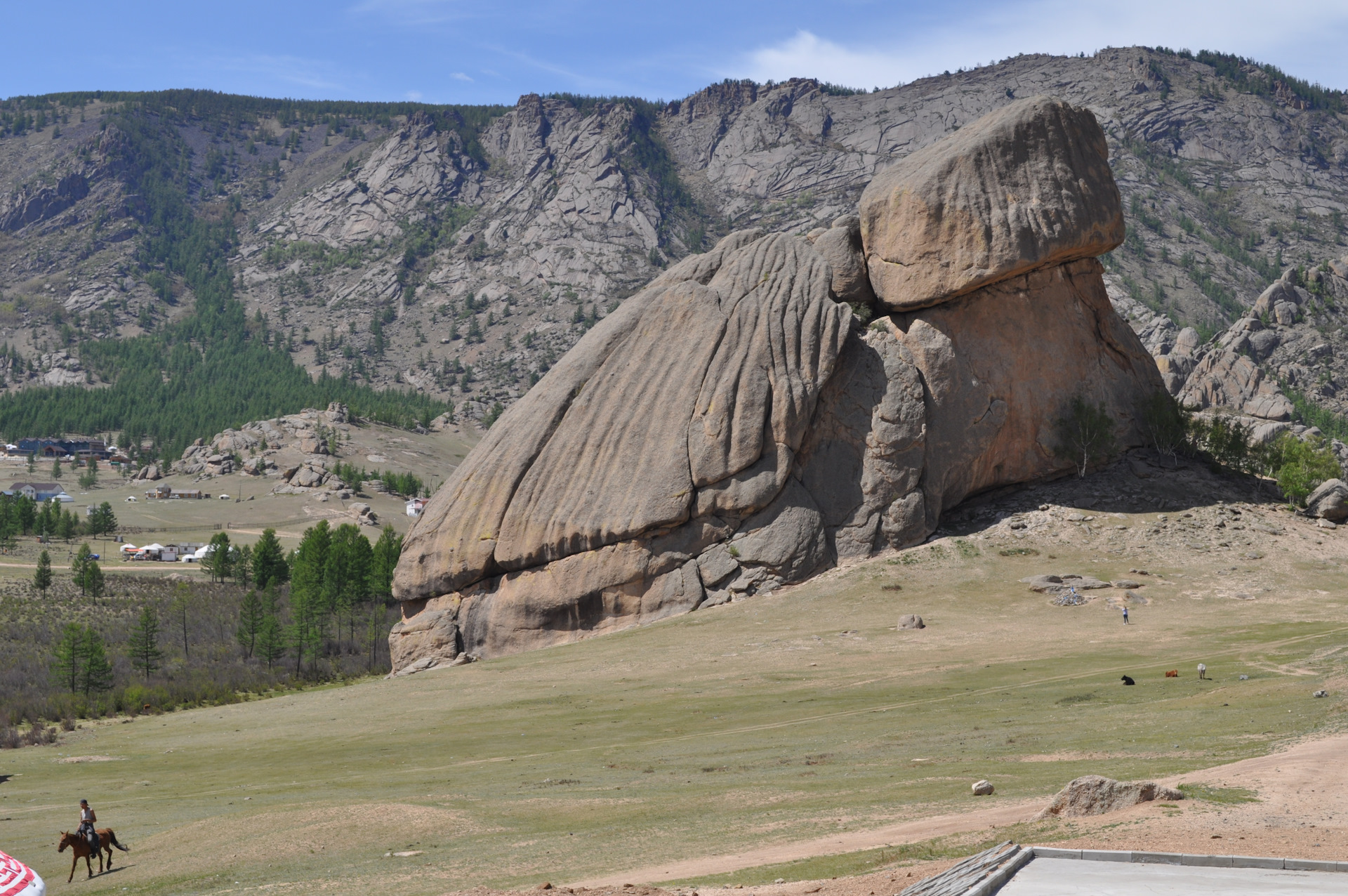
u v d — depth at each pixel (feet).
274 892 78.18
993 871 50.90
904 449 301.02
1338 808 69.10
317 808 107.24
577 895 64.54
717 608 274.16
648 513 280.92
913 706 159.02
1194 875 51.24
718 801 101.30
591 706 191.31
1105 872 52.34
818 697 178.29
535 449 295.07
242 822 104.99
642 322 310.65
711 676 209.56
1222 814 68.85
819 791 101.81
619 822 95.76
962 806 86.38
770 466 289.33
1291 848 58.23
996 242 309.42
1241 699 131.03
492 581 291.79
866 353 313.73
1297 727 107.76
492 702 204.54
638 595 280.10
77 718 258.78
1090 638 216.13
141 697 273.75
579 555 284.00
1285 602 239.50
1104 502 311.06
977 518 312.29
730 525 285.84
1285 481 311.47
